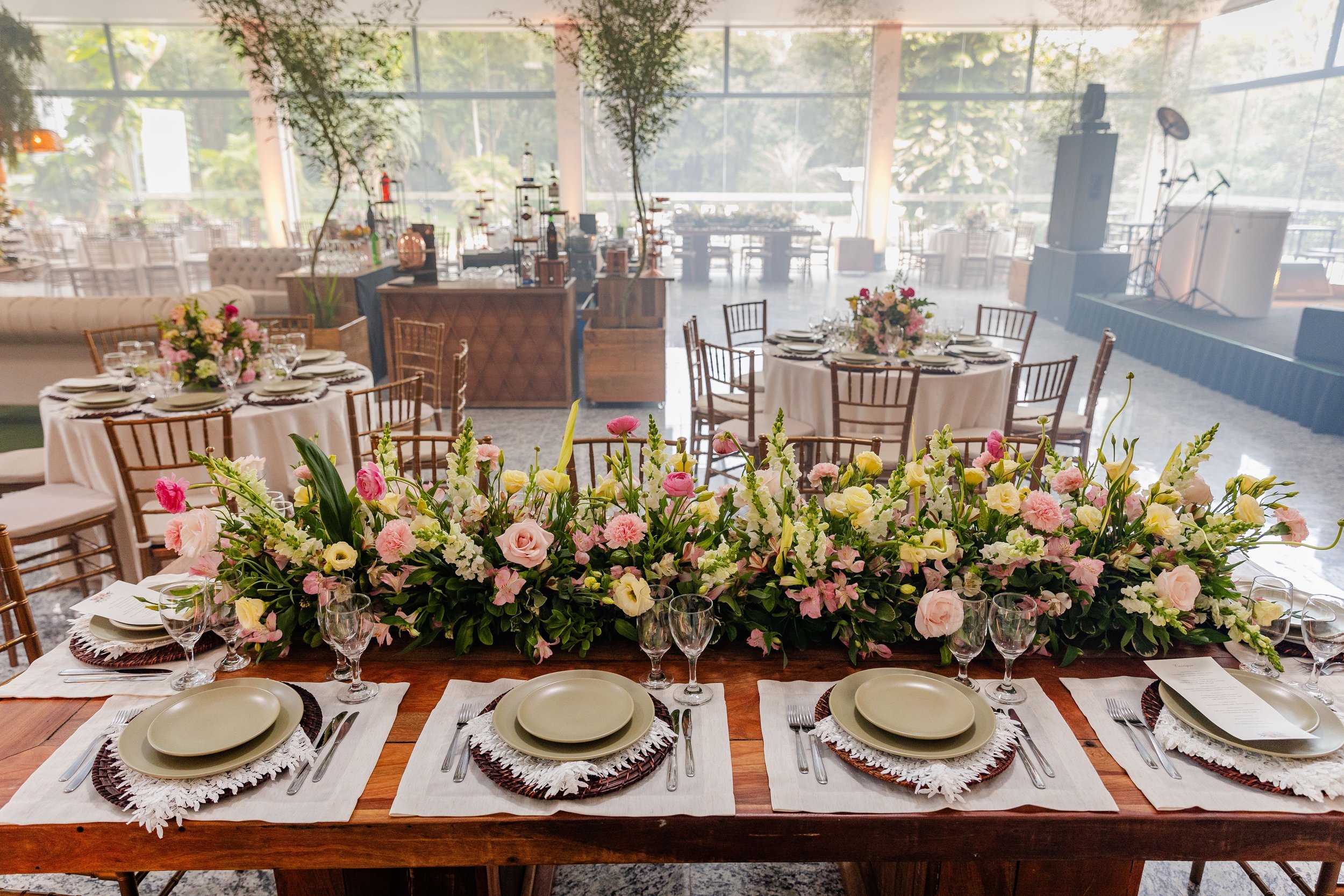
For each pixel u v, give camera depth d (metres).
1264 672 1.45
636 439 1.64
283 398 3.32
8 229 10.48
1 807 1.12
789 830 1.12
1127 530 1.55
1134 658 1.50
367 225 8.31
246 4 6.06
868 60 10.52
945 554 1.42
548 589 1.52
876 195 11.15
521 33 10.65
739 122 11.01
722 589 1.49
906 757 1.19
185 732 1.24
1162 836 1.12
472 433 1.55
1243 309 7.89
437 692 1.40
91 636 1.54
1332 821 1.11
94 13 10.33
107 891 1.95
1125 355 7.96
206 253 11.16
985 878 1.48
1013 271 10.47
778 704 1.36
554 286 5.86
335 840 1.12
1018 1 9.80
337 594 1.44
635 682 1.40
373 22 9.95
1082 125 9.14
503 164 11.19
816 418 4.01
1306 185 8.73
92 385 3.45
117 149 11.30
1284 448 5.19
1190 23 9.45
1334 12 8.19
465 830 1.11
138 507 2.78
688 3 6.18
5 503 2.99
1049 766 1.21
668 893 1.94
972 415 3.97
